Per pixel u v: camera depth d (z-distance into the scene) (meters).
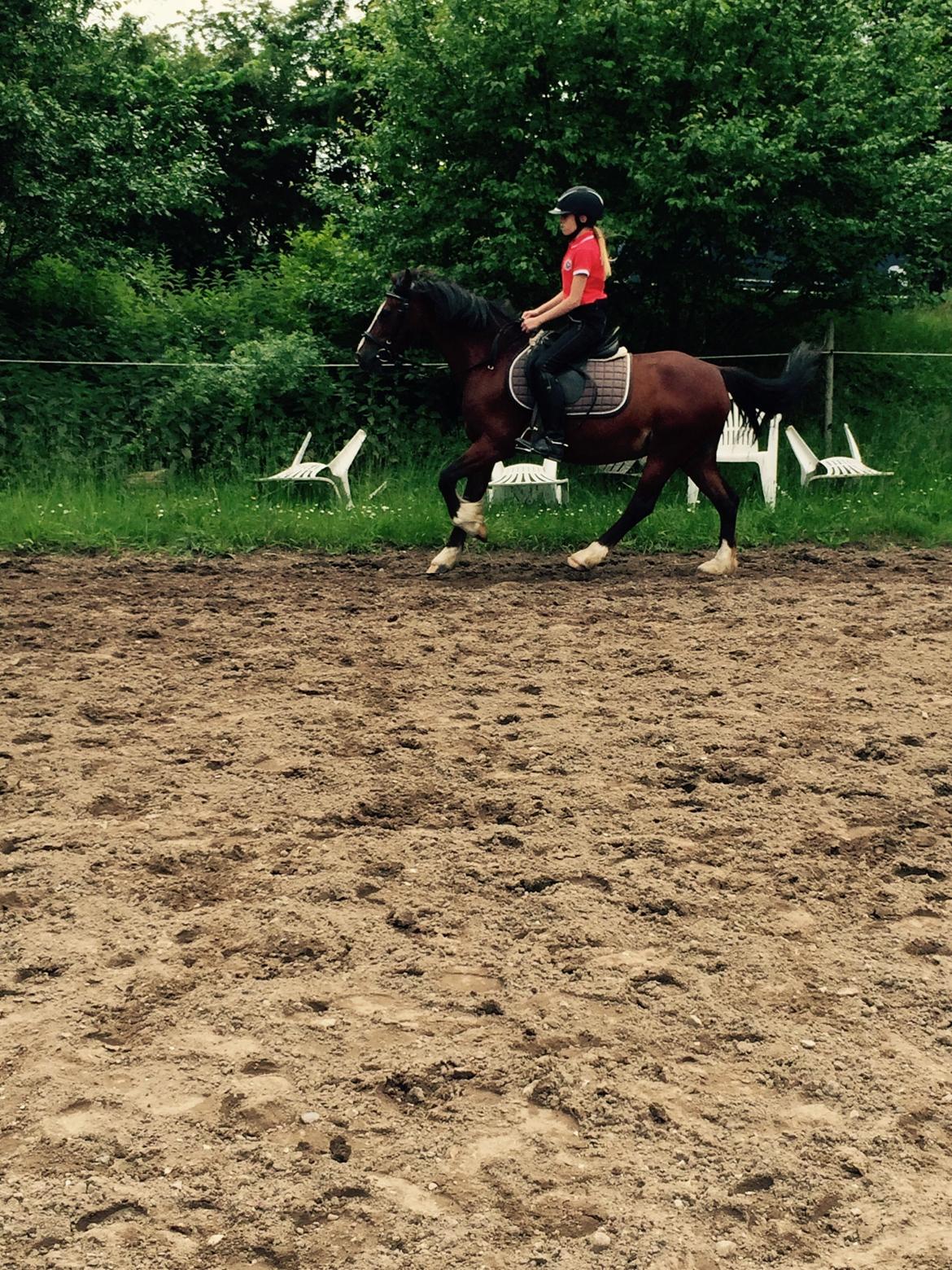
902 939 3.90
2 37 13.75
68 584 9.02
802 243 13.23
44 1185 2.74
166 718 5.96
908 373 15.70
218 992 3.55
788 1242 2.62
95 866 4.32
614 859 4.42
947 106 16.06
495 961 3.75
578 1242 2.61
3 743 5.58
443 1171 2.82
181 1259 2.54
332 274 15.02
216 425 13.43
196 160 15.55
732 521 9.33
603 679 6.63
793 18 12.99
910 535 10.88
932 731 5.77
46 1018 3.40
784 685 6.54
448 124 13.02
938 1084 3.18
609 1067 3.22
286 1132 2.95
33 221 14.03
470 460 9.14
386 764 5.34
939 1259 2.57
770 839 4.60
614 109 12.95
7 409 13.02
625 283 13.67
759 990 3.61
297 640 7.39
